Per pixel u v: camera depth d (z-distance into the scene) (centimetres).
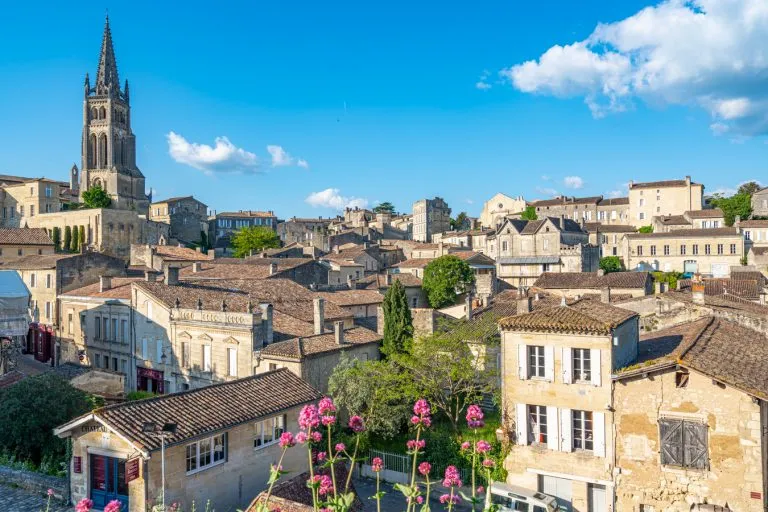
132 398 4122
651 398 2505
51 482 2570
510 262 9900
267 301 4712
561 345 2706
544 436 2781
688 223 11744
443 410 3728
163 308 4372
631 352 2805
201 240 14738
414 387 3481
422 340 3712
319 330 4175
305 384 3138
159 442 2292
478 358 3628
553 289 6769
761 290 5278
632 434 2542
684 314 3525
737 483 2331
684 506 2423
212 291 4841
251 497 2683
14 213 11819
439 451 3141
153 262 7531
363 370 3553
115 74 13725
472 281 7812
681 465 2425
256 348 3822
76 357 5316
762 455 2314
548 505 2566
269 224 16675
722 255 9812
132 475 2262
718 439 2367
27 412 3059
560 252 9638
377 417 3419
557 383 2712
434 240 13938
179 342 4247
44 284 5991
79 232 10912
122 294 4909
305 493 2339
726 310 3381
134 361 4619
